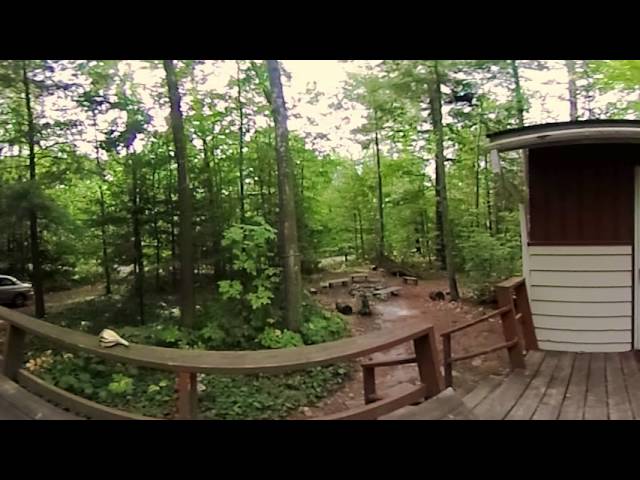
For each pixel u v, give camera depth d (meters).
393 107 11.88
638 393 3.58
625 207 5.06
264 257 7.07
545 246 5.25
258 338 6.41
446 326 8.18
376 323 8.73
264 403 4.72
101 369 5.00
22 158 9.25
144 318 7.91
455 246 11.18
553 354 4.89
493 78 10.44
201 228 8.05
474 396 3.54
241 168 9.02
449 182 12.93
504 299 4.38
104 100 8.31
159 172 8.66
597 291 5.11
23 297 11.34
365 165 16.75
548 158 5.26
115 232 8.69
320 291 11.95
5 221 7.93
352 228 17.22
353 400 5.03
